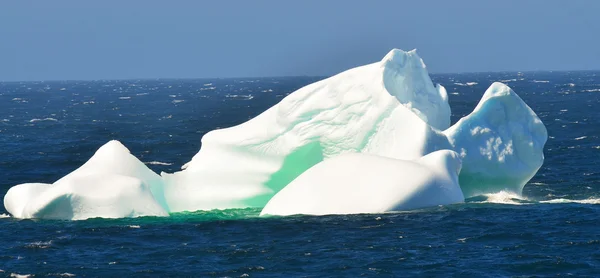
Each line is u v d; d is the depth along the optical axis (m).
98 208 119.00
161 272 90.88
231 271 90.69
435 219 112.88
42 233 110.44
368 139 128.88
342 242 102.25
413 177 119.19
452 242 101.69
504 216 115.44
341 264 92.50
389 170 119.88
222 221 116.81
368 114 128.38
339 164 122.81
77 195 119.00
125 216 119.06
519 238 103.38
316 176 122.19
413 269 90.38
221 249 100.50
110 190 120.12
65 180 121.81
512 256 95.19
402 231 106.88
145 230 111.31
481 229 107.81
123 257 97.81
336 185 119.75
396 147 126.25
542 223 111.19
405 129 126.25
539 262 92.44
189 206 129.00
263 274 89.31
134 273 90.69
